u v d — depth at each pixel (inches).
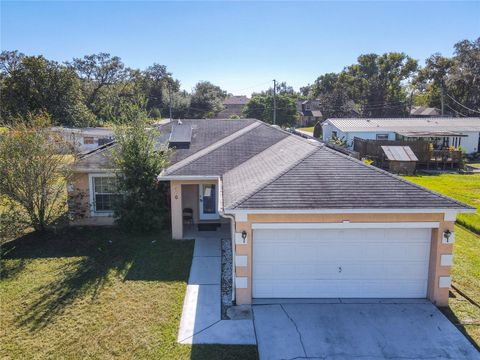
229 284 427.8
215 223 645.9
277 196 375.2
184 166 575.2
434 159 1291.8
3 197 550.6
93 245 539.2
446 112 2496.3
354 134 1517.0
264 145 676.1
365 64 2896.2
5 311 362.9
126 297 391.9
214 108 2770.7
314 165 422.3
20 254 503.8
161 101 2738.7
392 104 2824.8
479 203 774.5
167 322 347.9
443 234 374.6
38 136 557.0
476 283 425.7
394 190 384.5
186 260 490.0
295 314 364.5
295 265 391.2
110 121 664.4
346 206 363.3
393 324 347.9
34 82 1764.3
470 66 2245.3
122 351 306.2
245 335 330.6
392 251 390.0
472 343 320.8
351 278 393.7
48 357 298.0
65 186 603.2
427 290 394.0
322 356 303.9
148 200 584.4
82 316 355.3
